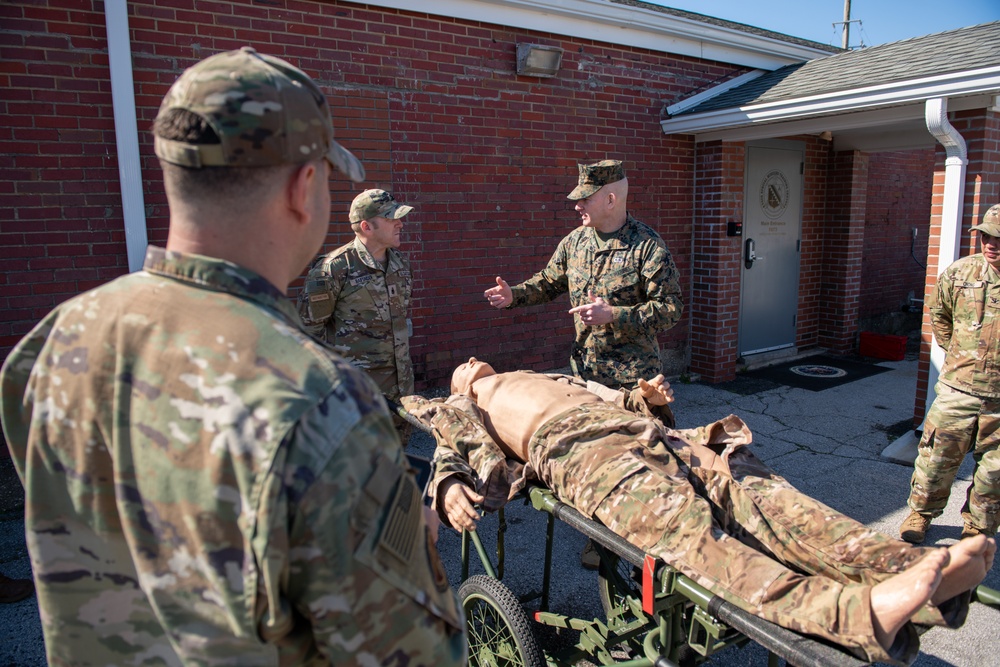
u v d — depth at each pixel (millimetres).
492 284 5910
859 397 6703
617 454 2355
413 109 5312
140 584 966
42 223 4137
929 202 9898
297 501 838
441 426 2711
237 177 965
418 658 972
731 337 7246
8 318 4105
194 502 866
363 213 3812
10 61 3951
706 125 6414
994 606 1581
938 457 3715
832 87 5555
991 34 5848
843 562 1987
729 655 2988
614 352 3846
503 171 5836
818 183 8086
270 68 998
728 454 2506
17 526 4035
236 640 902
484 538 4062
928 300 5254
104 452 954
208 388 882
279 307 1021
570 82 6113
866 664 1546
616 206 3770
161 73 4367
